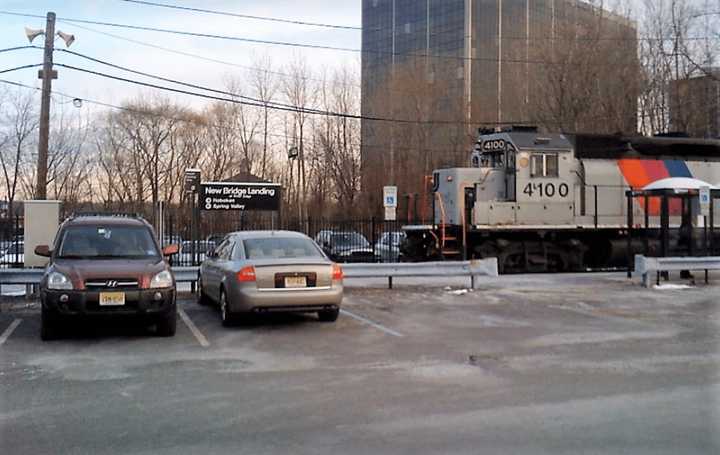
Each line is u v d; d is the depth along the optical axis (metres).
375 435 6.13
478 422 6.52
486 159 24.28
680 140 25.20
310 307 11.52
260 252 12.10
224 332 11.42
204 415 6.77
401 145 47.28
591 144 24.02
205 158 51.94
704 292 17.02
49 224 16.14
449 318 12.97
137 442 5.97
